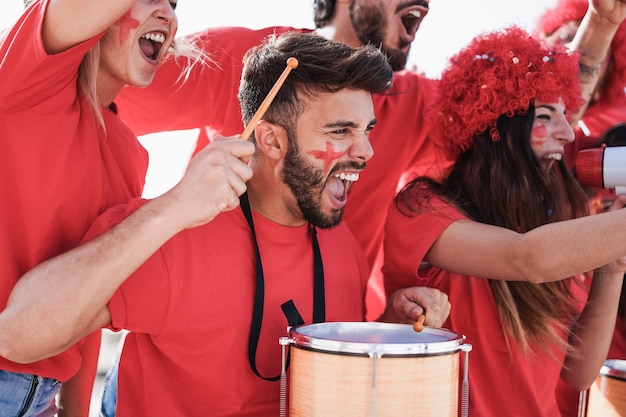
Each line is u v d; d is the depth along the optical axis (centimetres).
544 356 246
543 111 245
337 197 220
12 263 205
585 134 326
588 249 215
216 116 301
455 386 188
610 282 260
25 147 202
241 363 209
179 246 205
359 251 247
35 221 204
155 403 207
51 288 185
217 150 186
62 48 200
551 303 244
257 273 211
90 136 215
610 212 216
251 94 220
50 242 207
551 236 219
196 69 297
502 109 244
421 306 228
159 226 185
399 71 304
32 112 203
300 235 224
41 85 201
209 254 208
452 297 246
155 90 300
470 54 251
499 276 230
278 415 213
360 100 213
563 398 285
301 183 215
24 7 217
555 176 250
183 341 205
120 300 197
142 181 250
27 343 186
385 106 298
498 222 247
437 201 244
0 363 202
